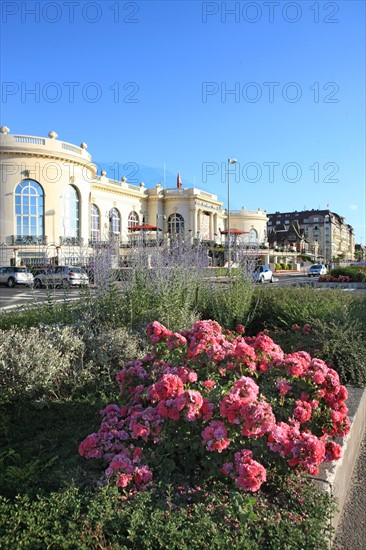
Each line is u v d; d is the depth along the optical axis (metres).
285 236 117.19
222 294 8.08
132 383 3.55
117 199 56.00
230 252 10.79
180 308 6.66
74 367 4.54
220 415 2.74
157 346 3.81
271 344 3.49
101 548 2.08
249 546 2.09
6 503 2.46
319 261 91.25
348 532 2.88
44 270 8.25
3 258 39.72
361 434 4.43
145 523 2.23
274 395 3.22
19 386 4.02
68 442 3.36
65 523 2.25
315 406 3.07
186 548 2.08
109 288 6.61
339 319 6.54
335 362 5.18
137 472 2.57
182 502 2.51
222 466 2.66
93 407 4.01
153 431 2.79
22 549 2.11
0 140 39.72
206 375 3.44
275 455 2.68
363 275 29.09
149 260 7.30
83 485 2.61
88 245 8.79
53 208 41.66
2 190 40.00
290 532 2.20
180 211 61.38
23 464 2.98
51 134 42.12
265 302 8.45
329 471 2.93
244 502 2.36
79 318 6.25
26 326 6.35
